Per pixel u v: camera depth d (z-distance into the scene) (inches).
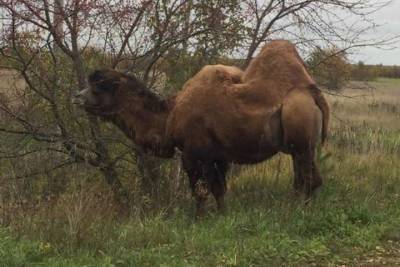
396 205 399.5
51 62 414.9
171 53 439.2
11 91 412.8
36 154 417.1
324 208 369.1
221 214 372.8
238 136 375.9
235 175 461.4
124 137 428.5
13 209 358.6
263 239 325.1
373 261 315.9
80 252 302.5
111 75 389.7
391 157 540.4
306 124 367.2
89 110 393.1
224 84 380.2
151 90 396.5
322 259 314.7
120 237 321.7
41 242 307.6
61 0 387.5
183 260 299.3
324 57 473.1
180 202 399.5
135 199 394.0
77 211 335.0
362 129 709.9
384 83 1726.1
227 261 299.4
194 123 379.6
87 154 413.4
